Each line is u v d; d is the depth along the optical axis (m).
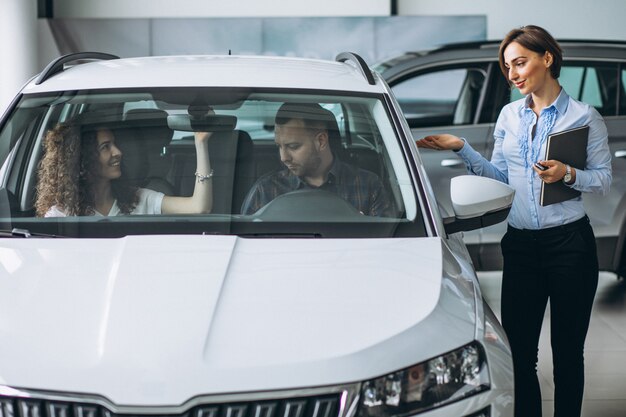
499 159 4.18
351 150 3.44
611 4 12.44
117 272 2.72
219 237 2.98
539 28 3.88
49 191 3.34
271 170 3.41
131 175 3.38
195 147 3.45
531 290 4.03
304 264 2.81
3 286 2.69
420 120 7.54
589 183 3.84
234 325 2.48
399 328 2.53
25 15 11.49
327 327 2.50
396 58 7.83
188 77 3.65
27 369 2.39
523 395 4.05
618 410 4.75
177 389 2.33
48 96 3.61
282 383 2.36
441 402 2.50
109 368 2.37
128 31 11.98
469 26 11.98
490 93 7.49
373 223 3.20
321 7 12.52
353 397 2.39
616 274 7.39
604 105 7.50
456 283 2.84
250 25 11.98
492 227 7.04
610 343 5.96
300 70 3.77
